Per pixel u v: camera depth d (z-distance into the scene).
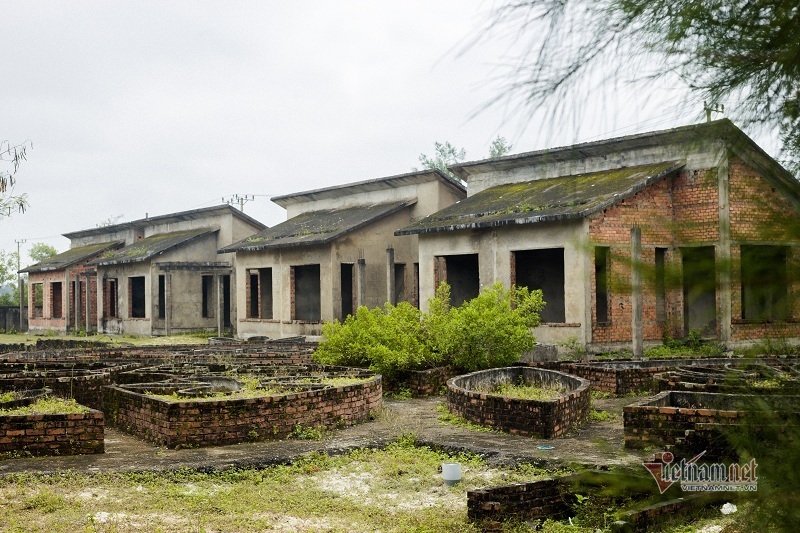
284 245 28.11
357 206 31.00
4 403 10.51
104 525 6.90
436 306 17.77
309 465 9.52
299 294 32.66
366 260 27.58
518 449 9.81
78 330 39.50
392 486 8.69
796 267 1.74
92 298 41.59
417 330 16.94
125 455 9.71
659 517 6.13
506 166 25.12
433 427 11.81
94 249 43.00
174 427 10.20
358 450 10.34
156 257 34.78
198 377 13.52
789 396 2.02
